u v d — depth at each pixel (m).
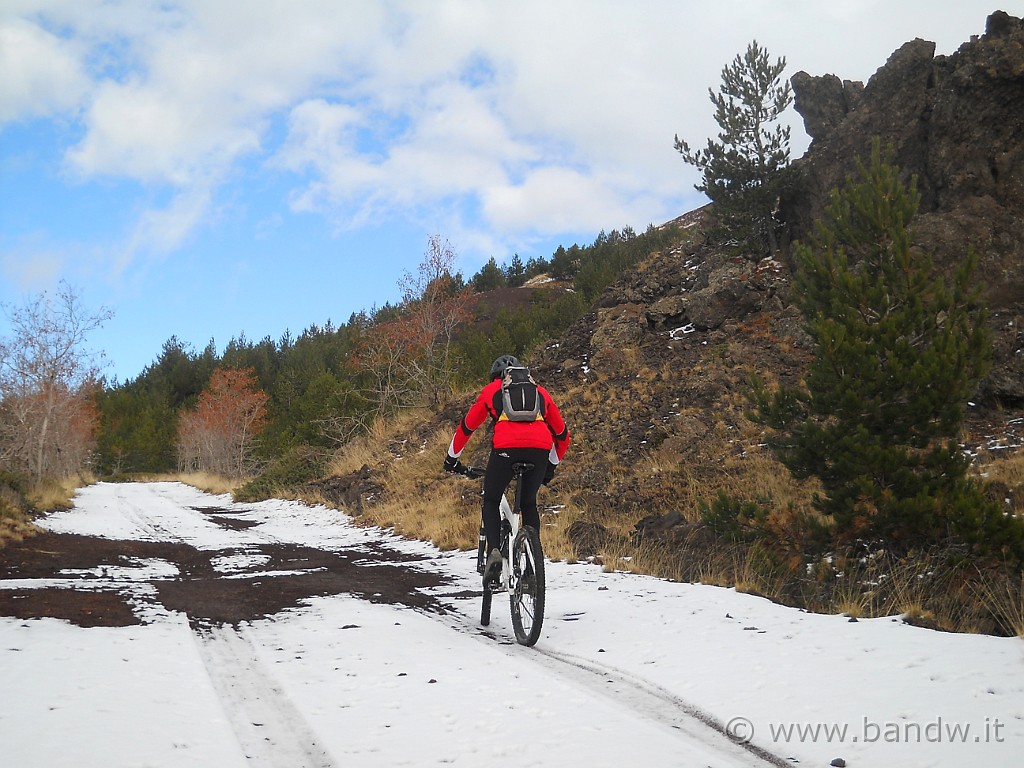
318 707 3.60
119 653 4.52
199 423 45.38
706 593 6.49
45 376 23.08
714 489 10.41
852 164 14.52
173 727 3.24
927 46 14.05
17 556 8.66
